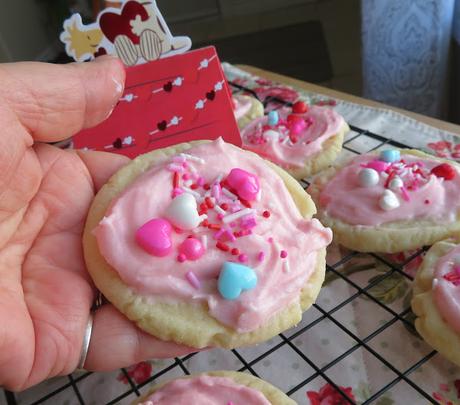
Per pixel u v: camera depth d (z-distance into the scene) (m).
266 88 0.34
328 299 0.20
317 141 0.26
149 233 0.15
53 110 0.16
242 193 0.16
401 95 0.40
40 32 0.74
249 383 0.16
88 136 0.22
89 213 0.17
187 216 0.15
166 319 0.15
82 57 0.22
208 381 0.16
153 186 0.16
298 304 0.15
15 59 0.67
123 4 0.21
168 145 0.23
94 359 0.15
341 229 0.21
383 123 0.28
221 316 0.15
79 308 0.15
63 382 0.19
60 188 0.18
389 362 0.18
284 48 0.66
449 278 0.18
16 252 0.17
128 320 0.16
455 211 0.20
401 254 0.21
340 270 0.21
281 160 0.25
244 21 0.78
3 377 0.14
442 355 0.17
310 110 0.28
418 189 0.21
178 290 0.15
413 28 0.36
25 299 0.15
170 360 0.19
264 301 0.15
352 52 0.61
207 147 0.18
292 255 0.16
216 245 0.15
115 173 0.18
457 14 0.35
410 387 0.17
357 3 0.71
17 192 0.16
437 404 0.15
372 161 0.23
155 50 0.22
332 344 0.19
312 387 0.17
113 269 0.16
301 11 0.75
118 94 0.18
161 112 0.22
